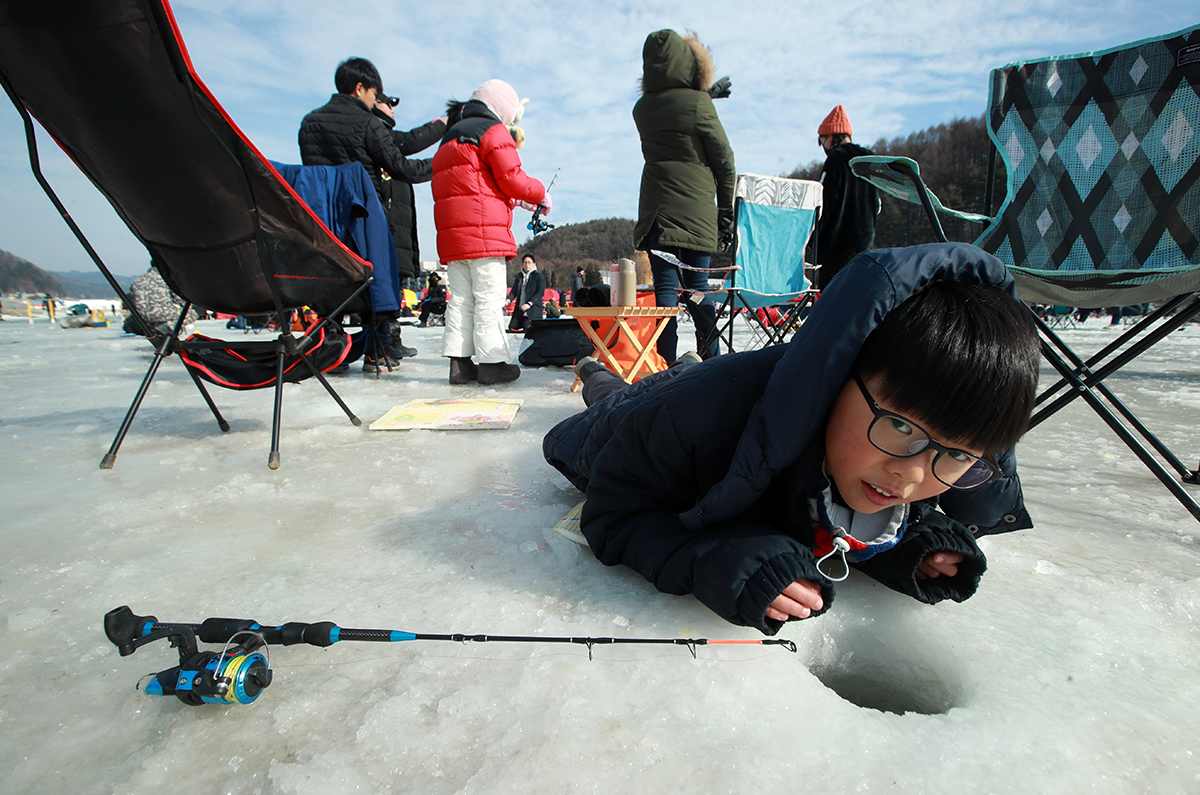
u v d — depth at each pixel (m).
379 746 0.73
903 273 0.78
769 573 0.89
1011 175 1.58
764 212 3.87
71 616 1.04
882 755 0.72
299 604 1.07
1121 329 10.64
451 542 1.34
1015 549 1.27
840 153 3.91
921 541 1.00
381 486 1.73
